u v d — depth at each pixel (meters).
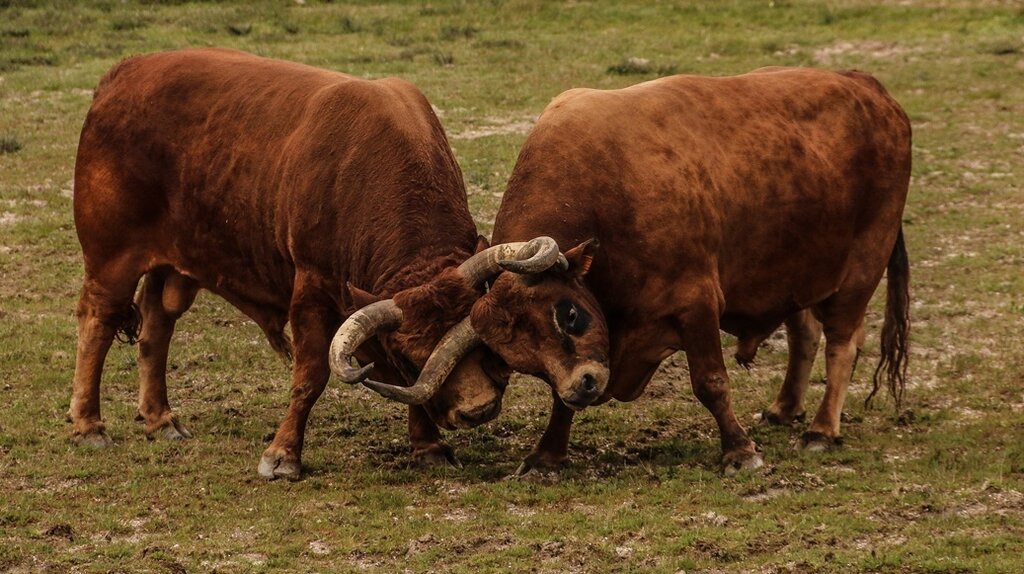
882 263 35.94
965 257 51.47
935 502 29.25
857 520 28.25
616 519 28.66
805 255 34.00
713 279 31.78
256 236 33.16
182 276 35.34
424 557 27.05
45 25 88.44
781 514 28.91
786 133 33.75
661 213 30.84
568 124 31.23
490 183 58.44
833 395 34.66
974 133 68.75
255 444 34.91
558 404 32.06
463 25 92.56
